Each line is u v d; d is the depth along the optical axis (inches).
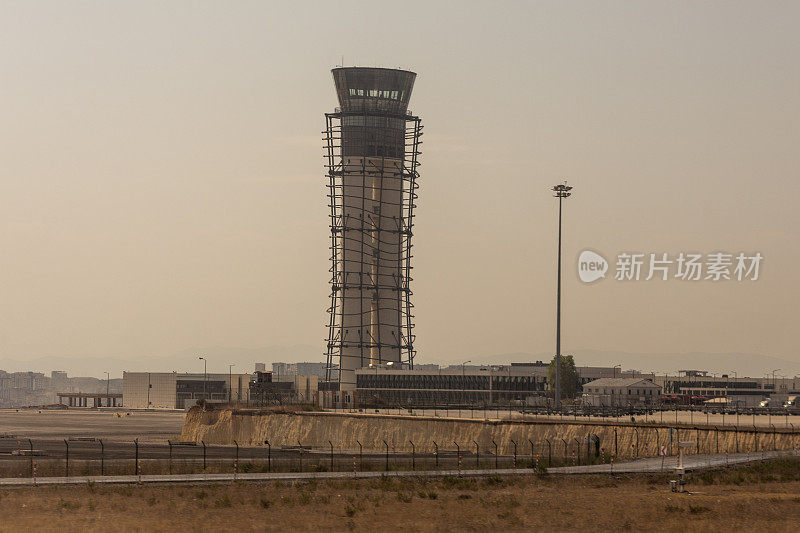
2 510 6215.6
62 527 5457.7
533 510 6048.2
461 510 6122.1
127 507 6343.5
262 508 6309.1
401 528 5388.8
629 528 5349.4
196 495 6953.7
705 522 5506.9
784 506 6082.7
